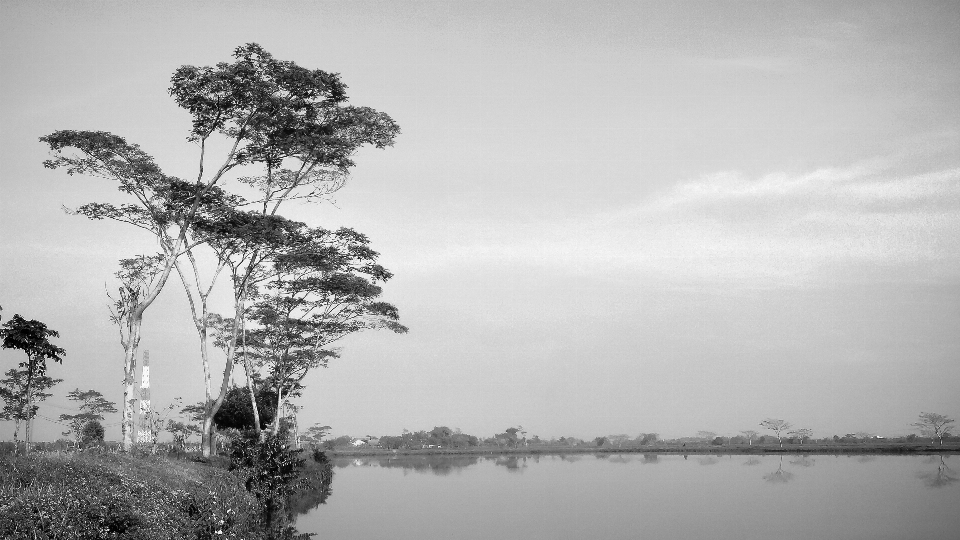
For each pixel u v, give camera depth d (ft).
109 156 113.50
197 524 71.00
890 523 123.54
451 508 149.79
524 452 540.93
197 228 126.31
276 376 185.37
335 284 166.81
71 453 83.10
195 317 133.90
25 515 55.67
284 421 211.00
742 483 209.26
